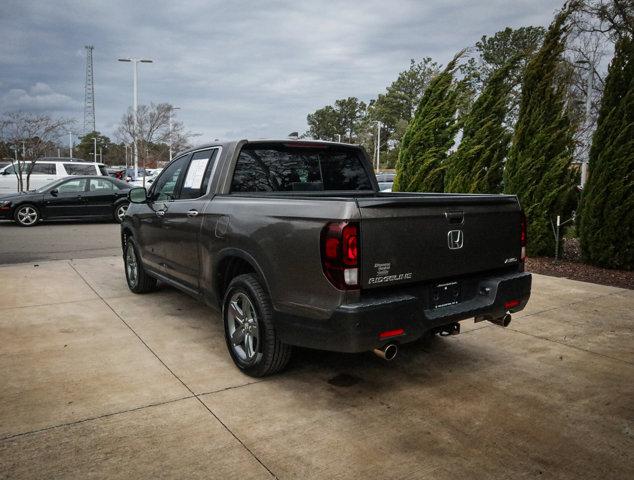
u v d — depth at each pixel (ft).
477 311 11.79
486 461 9.10
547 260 29.22
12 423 10.25
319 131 347.36
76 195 50.57
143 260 19.61
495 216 12.51
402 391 11.99
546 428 10.29
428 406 11.21
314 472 8.71
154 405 11.10
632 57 25.61
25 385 12.07
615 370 13.33
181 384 12.23
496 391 12.01
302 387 12.14
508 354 14.47
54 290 21.86
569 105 30.17
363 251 10.03
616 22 66.39
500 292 12.21
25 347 14.70
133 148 105.40
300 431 10.07
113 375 12.72
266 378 12.66
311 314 10.57
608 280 24.14
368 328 9.98
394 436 9.92
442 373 13.10
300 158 15.52
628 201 25.25
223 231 13.16
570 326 17.02
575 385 12.39
